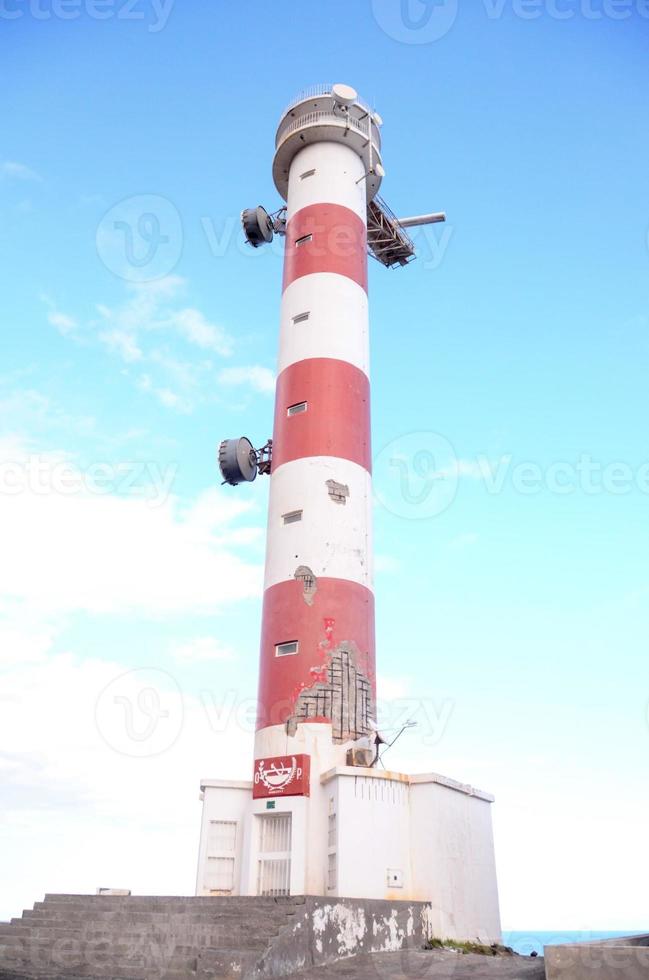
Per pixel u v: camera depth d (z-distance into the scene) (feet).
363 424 91.97
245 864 72.18
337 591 80.59
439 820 71.51
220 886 72.95
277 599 81.61
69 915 61.11
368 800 69.26
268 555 85.76
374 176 110.83
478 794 80.94
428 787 72.08
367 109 108.27
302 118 107.34
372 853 67.62
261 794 73.72
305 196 103.86
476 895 75.41
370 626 82.48
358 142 107.55
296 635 78.79
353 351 94.53
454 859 72.64
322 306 95.45
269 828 73.26
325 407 89.51
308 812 71.10
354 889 65.51
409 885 69.00
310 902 55.47
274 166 111.34
